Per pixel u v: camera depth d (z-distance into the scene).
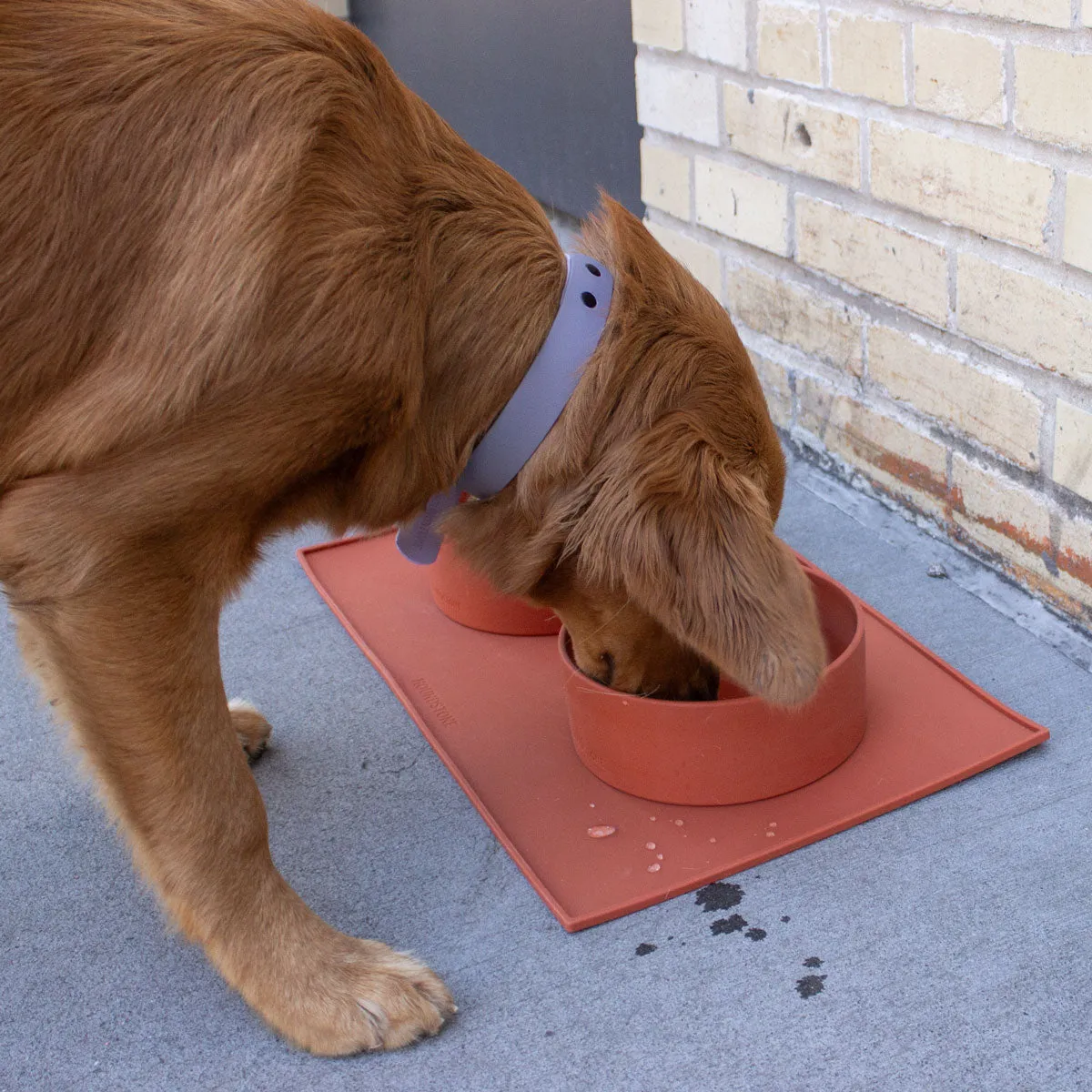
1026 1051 1.46
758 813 1.65
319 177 1.45
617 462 1.52
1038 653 1.80
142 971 1.58
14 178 1.43
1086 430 1.74
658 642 1.62
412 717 1.80
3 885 1.66
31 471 1.46
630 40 2.29
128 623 1.46
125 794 1.51
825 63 1.90
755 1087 1.45
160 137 1.44
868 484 2.04
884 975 1.52
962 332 1.84
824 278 2.01
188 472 1.44
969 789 1.66
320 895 1.63
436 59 2.88
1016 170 1.73
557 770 1.72
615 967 1.54
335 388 1.45
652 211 2.30
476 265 1.52
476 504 1.60
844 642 1.75
